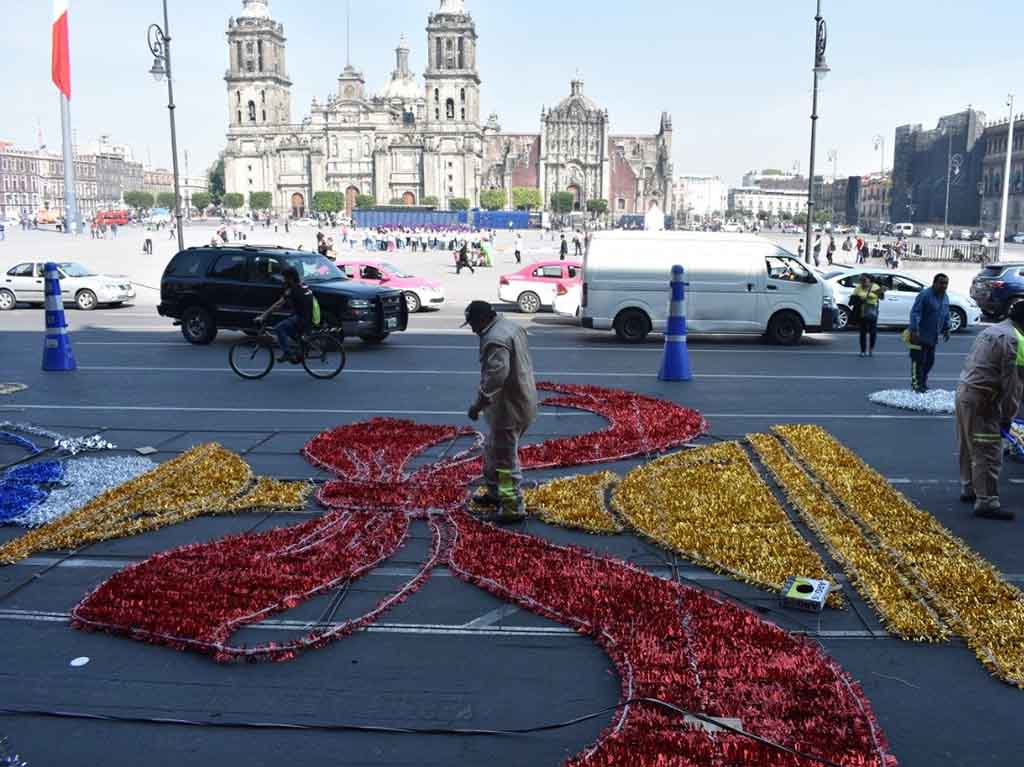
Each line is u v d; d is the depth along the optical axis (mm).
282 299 14555
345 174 145000
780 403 12852
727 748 4086
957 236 104375
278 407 12336
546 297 28453
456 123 139750
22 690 4805
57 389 13664
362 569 6328
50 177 170750
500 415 7297
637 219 134875
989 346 7441
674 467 8953
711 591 6031
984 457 7543
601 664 5090
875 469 9219
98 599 5777
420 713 4594
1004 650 5145
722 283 19625
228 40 148125
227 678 4934
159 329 22547
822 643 5312
